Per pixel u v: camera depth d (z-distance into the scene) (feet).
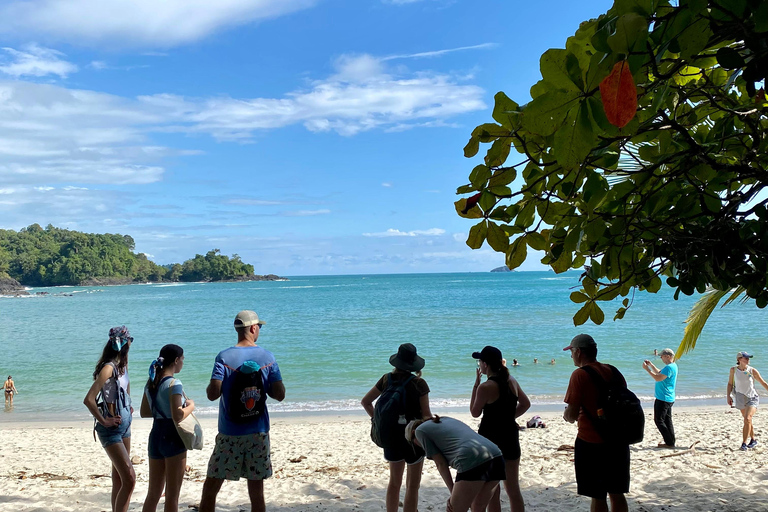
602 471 15.39
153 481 16.55
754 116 8.32
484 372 17.07
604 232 8.17
